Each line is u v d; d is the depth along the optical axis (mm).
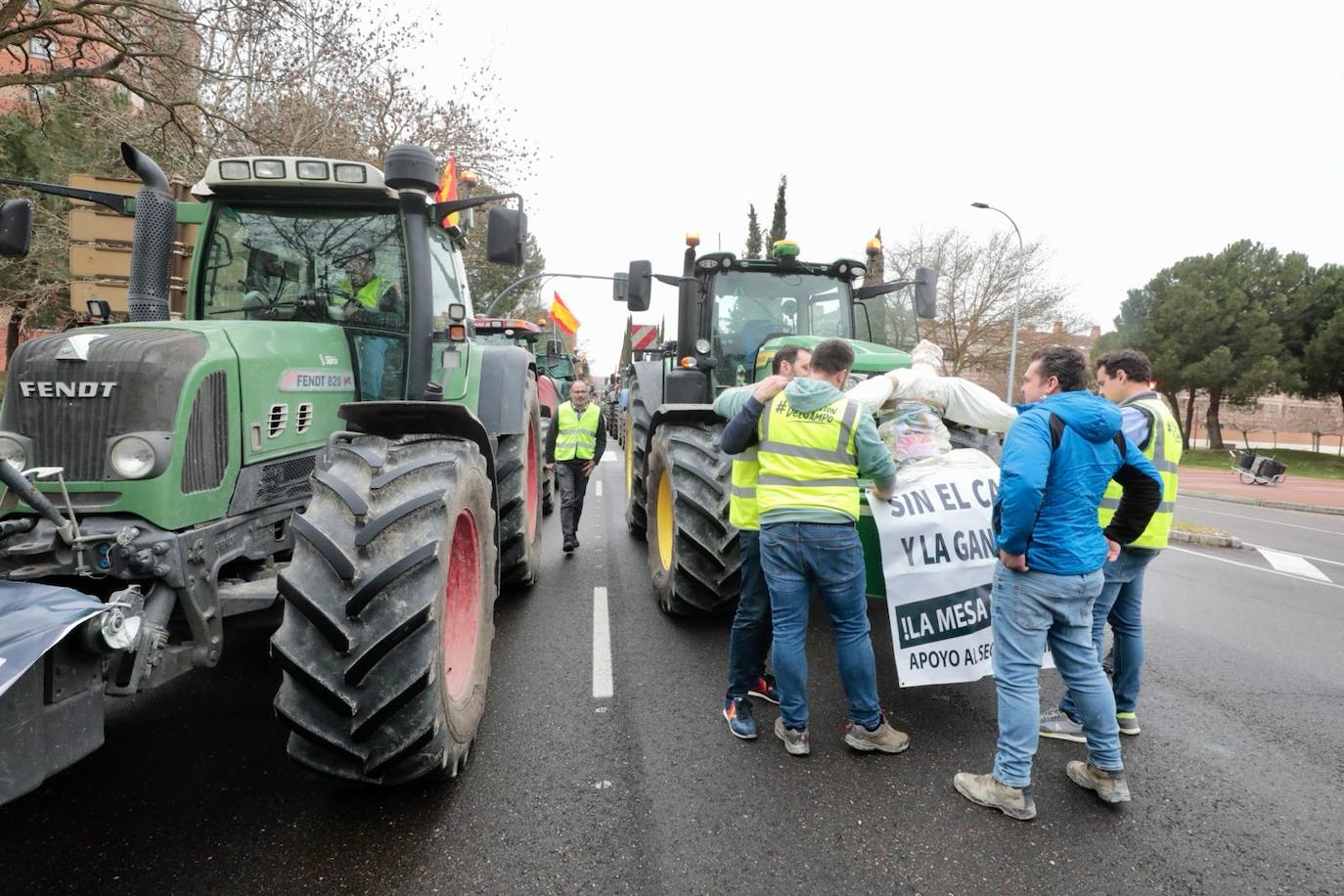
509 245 3898
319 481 2645
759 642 3412
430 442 2975
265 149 11719
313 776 2594
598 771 3029
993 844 2604
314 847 2490
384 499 2568
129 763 3023
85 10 9992
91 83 11773
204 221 3623
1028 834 2668
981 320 30391
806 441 3164
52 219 11125
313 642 2461
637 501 7164
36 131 12375
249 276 3672
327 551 2447
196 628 2570
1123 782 2893
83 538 2330
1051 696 3979
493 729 3387
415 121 13523
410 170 3438
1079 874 2455
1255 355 32938
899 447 3818
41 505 2250
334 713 2449
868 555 3684
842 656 3215
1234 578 7406
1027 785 2781
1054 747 3385
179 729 3320
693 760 3148
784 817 2742
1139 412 3393
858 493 3377
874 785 2979
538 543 5984
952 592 3496
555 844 2543
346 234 3711
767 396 3277
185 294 3918
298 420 3232
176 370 2561
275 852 2459
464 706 2893
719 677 4039
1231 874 2465
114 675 2217
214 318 3650
